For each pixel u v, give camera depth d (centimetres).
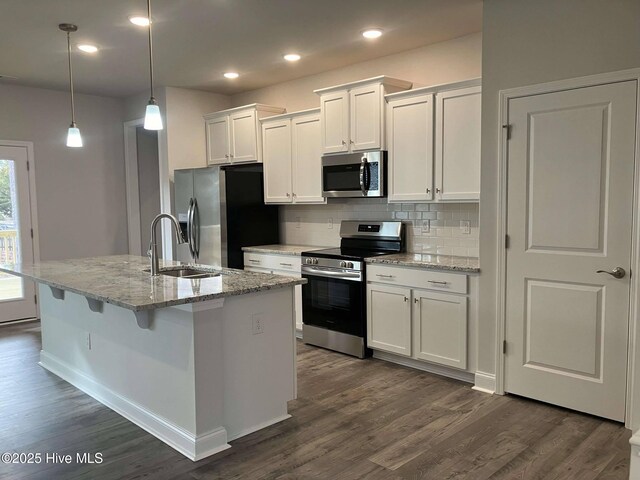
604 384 304
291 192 527
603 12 290
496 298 346
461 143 384
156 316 286
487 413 318
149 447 279
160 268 371
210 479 246
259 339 297
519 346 338
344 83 495
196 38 406
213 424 272
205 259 547
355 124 452
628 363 293
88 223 621
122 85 569
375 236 478
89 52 441
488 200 346
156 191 679
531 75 320
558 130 311
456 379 380
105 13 349
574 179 307
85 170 617
